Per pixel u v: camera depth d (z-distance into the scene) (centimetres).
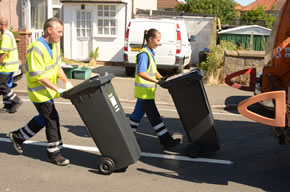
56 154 466
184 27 1320
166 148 548
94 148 539
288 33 485
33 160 482
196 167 476
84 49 1558
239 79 1119
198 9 3391
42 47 428
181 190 407
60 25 435
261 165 488
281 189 416
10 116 711
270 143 582
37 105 447
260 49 1691
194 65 1703
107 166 439
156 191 404
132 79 1199
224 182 432
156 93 973
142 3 1930
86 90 412
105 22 1519
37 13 1566
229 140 599
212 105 864
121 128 425
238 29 1711
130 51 1196
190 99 477
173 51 1175
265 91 509
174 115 775
